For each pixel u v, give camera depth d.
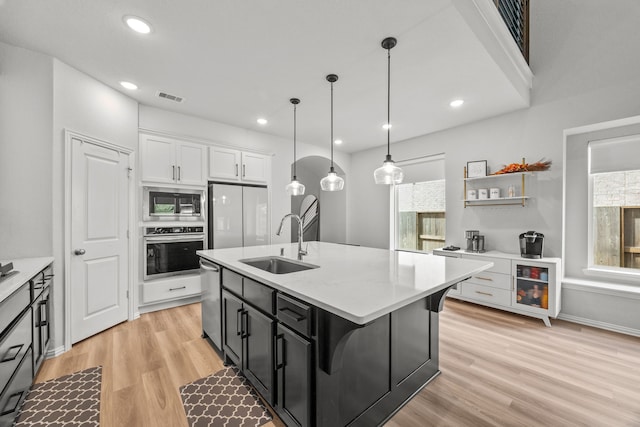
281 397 1.47
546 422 1.50
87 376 1.93
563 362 2.10
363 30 1.88
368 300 1.15
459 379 1.89
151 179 3.15
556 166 3.01
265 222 4.08
